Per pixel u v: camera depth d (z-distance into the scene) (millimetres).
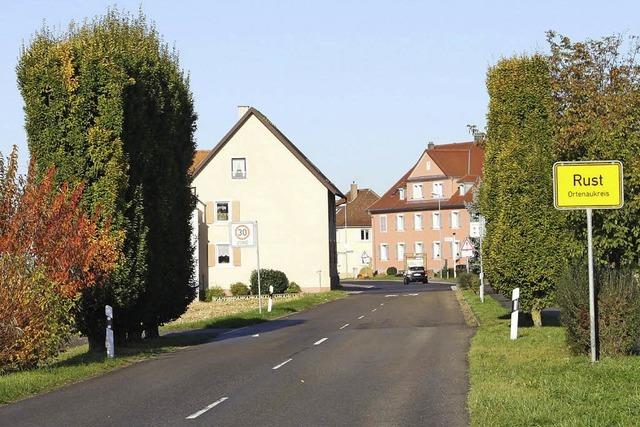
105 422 12852
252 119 68625
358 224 133625
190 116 29656
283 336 28828
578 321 17062
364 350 22844
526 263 25078
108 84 23719
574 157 19594
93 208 23250
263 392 15570
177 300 28297
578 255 18953
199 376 18281
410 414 12781
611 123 21828
